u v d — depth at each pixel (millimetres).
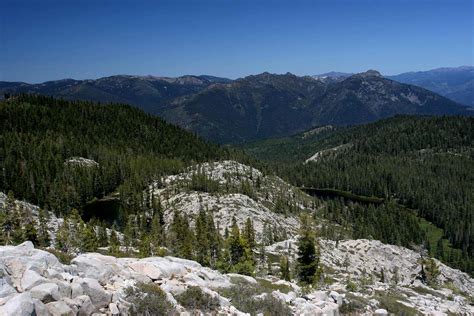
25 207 106438
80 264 18125
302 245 58219
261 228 124125
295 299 26250
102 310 15711
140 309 16719
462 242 167125
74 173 176125
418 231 171750
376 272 87625
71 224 92312
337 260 86062
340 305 28500
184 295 19719
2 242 73688
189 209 137750
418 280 89375
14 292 13773
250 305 22031
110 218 149500
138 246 95000
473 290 94500
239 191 167125
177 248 90000
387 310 31203
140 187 174125
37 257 16422
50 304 13898
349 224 177000
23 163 175625
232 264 69188
